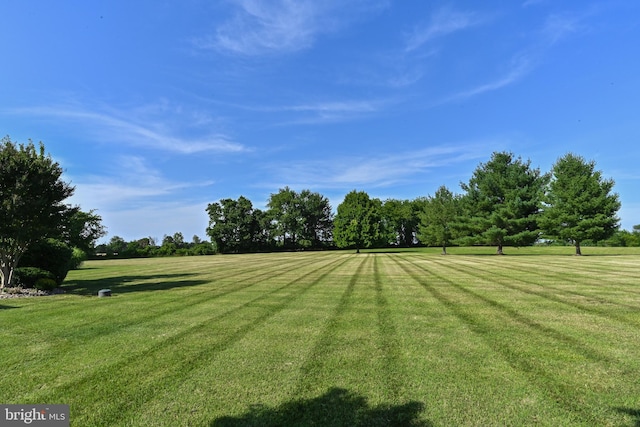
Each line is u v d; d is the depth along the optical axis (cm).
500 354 492
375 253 4606
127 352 529
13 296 1086
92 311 835
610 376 414
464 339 563
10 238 1175
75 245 2075
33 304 943
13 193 1111
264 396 381
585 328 611
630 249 3978
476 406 351
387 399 369
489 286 1128
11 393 397
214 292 1130
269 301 941
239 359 492
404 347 530
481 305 823
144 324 698
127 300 995
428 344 542
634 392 374
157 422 334
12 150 1166
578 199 2945
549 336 569
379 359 483
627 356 476
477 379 412
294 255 4703
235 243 6781
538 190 3384
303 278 1534
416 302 882
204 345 557
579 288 1044
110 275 1948
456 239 3900
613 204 2872
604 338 554
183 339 591
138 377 436
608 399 360
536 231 3328
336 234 5203
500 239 3494
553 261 2203
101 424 332
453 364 459
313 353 512
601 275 1359
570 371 430
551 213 3077
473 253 4094
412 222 7088
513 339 557
